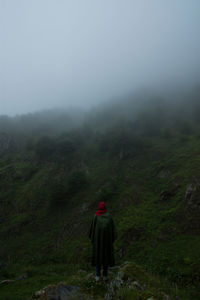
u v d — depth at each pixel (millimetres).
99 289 4645
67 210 24234
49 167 36219
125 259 13750
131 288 4523
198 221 14320
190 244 12297
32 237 20641
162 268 11062
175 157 30297
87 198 25531
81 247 16969
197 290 8586
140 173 29500
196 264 10242
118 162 34406
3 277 12508
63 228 21125
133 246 14859
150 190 24031
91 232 5180
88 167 35125
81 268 13602
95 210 22859
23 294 8594
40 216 24000
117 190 25984
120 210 21484
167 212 17281
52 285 4926
